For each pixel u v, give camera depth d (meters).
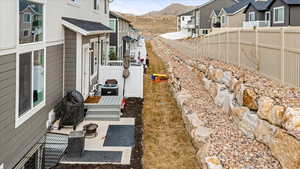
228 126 8.63
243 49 11.81
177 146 8.57
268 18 30.16
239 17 38.56
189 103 11.46
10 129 6.05
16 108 6.33
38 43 7.76
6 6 5.83
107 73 14.34
